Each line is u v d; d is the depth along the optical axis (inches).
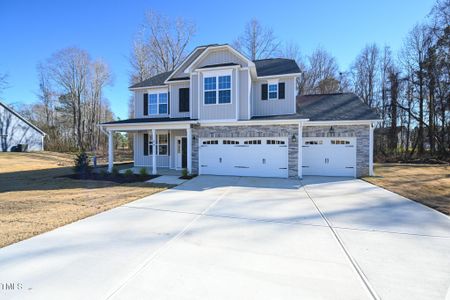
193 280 122.5
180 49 1239.5
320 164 530.6
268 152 498.3
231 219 225.6
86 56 1558.8
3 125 1069.1
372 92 1224.2
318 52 1304.1
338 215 240.1
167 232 190.5
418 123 1015.0
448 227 204.4
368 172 509.4
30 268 132.8
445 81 822.5
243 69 517.7
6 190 365.7
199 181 443.2
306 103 646.5
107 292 111.3
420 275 129.1
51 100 1608.0
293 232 192.9
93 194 333.7
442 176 504.1
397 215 239.3
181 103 619.2
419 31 982.4
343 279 124.6
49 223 208.2
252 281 122.1
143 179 463.5
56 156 1023.0
